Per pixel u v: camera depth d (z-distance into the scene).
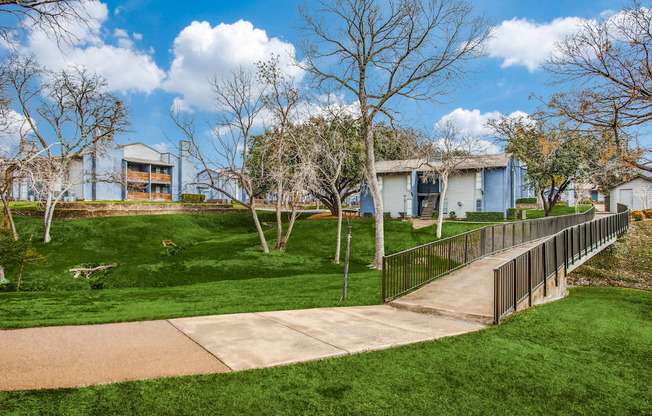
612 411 3.89
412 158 29.64
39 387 3.91
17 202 38.00
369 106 21.81
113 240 28.11
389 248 26.72
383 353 5.35
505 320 7.46
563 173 31.88
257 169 28.28
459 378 4.57
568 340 6.25
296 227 33.91
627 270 19.78
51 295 12.23
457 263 13.24
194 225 37.09
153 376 4.29
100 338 5.83
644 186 39.25
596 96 12.77
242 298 11.27
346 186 42.34
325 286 14.23
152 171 53.25
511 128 32.75
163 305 9.74
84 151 30.14
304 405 3.76
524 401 4.04
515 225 17.08
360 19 20.77
